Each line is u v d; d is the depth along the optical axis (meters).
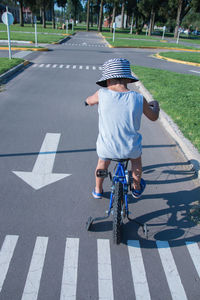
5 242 2.99
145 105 2.65
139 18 81.06
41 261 2.77
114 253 2.93
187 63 19.72
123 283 2.59
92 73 13.52
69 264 2.76
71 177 4.38
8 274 2.61
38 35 36.88
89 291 2.48
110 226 3.33
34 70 13.52
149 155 5.30
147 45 31.64
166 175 4.59
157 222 3.47
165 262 2.86
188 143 5.58
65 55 19.64
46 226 3.27
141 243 3.10
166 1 59.19
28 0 58.81
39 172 4.47
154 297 2.46
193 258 2.93
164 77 13.07
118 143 2.70
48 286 2.51
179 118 7.05
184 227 3.39
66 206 3.67
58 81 11.40
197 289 2.57
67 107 8.02
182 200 3.94
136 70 14.73
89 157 5.07
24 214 3.46
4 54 18.38
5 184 4.09
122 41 36.00
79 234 3.17
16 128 6.25
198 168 4.68
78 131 6.29
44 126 6.47
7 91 9.51
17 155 5.00
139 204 3.82
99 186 3.59
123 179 2.87
